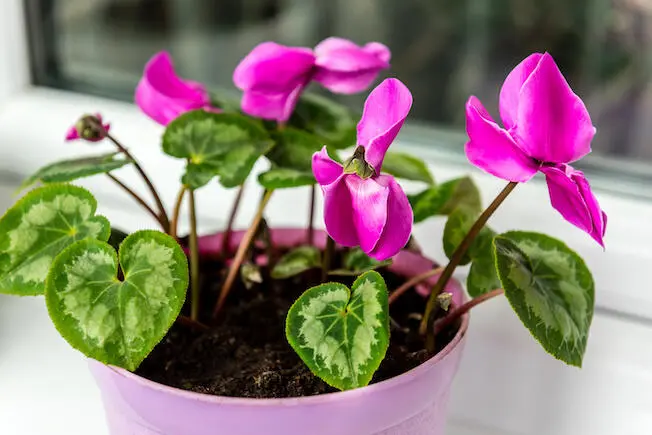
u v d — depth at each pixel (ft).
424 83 2.28
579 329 1.30
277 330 1.42
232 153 1.38
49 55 2.03
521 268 1.29
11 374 1.81
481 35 2.23
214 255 1.56
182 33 2.40
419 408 1.29
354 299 1.25
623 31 1.96
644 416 1.65
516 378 1.71
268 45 1.37
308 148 1.43
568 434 1.70
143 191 1.91
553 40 2.10
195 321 1.40
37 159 1.94
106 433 1.70
